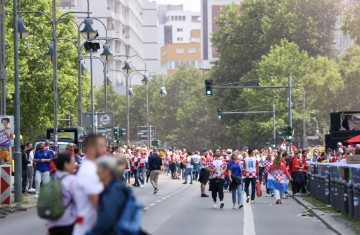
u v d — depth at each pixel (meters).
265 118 160.00
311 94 153.50
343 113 83.12
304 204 55.19
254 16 185.00
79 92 90.88
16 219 44.38
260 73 156.38
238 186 53.75
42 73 108.75
